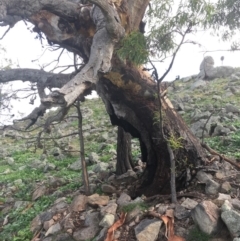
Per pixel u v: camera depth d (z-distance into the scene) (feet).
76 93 9.10
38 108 10.75
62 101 8.81
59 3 10.60
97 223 10.85
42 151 23.61
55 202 13.37
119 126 13.19
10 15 10.80
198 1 9.11
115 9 10.14
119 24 9.85
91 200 11.86
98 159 18.31
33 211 13.62
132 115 11.53
